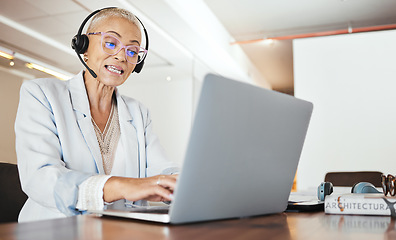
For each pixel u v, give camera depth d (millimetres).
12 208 1163
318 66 4855
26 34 3572
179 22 4336
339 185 2545
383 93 4551
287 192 808
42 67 3680
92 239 463
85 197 819
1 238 455
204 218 630
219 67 6316
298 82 4902
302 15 5121
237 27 5613
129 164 1336
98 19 1312
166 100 5871
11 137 3244
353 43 4762
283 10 4992
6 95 3277
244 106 606
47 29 3713
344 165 4551
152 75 5848
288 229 573
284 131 717
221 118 572
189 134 542
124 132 1375
